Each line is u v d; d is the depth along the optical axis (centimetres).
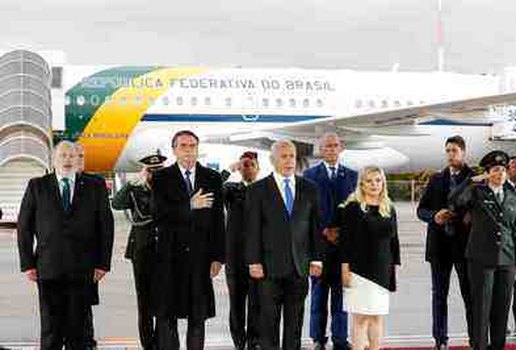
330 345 992
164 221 830
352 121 2464
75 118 2555
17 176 2339
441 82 2830
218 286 1446
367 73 2789
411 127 2533
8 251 1855
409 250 1961
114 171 2681
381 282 838
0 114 2423
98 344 973
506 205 864
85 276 824
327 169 972
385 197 841
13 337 998
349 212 841
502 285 877
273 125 2666
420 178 4597
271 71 2711
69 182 827
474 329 878
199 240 831
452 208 889
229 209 954
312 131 2547
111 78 2592
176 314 830
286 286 843
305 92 2695
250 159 955
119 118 2572
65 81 2566
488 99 2280
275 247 830
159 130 2602
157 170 844
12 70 2461
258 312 883
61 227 816
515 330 1058
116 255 1827
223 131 2639
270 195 834
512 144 2891
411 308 1211
